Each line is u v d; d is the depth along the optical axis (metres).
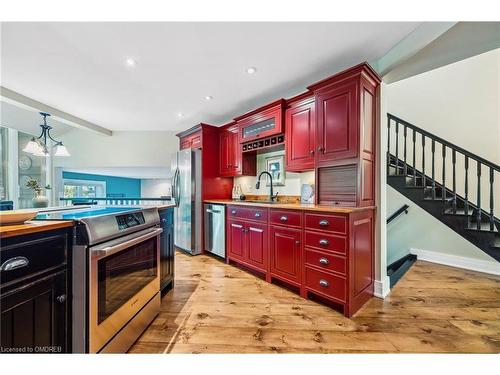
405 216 3.55
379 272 2.14
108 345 1.24
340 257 1.83
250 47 1.87
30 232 0.91
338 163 2.05
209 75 2.37
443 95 3.35
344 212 1.79
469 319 1.76
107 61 2.09
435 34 1.60
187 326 1.67
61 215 1.28
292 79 2.46
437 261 3.23
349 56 2.02
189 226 3.52
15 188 4.00
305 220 2.10
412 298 2.11
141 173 6.32
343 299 1.81
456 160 3.22
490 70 2.99
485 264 2.86
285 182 3.23
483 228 2.68
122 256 1.38
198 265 3.06
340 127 2.04
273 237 2.42
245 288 2.33
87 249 1.13
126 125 4.38
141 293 1.58
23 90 2.74
